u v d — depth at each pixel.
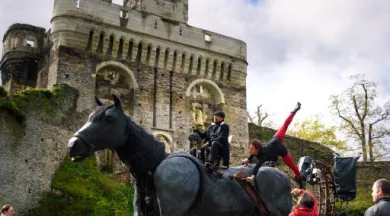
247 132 46.66
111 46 41.41
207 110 45.78
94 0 41.12
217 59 46.81
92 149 9.08
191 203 9.39
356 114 57.53
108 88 40.84
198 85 46.00
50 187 29.45
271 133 49.59
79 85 38.66
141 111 41.19
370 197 44.66
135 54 42.38
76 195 29.97
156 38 43.56
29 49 44.94
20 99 28.17
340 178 25.75
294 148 48.28
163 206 9.19
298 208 10.23
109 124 9.17
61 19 39.50
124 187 34.72
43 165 29.25
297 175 11.25
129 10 42.84
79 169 32.66
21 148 27.39
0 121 26.22
